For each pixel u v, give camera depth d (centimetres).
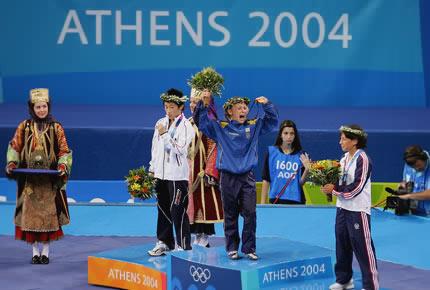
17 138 3005
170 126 2764
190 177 2953
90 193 4484
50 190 3008
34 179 2989
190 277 2497
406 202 3716
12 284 2762
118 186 4488
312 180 2594
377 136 4709
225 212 2523
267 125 2523
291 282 2505
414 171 3722
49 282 2797
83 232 3506
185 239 2766
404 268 2969
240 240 2745
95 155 4716
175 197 2739
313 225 3584
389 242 3319
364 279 2541
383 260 3083
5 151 4694
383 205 4022
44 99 2997
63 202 3050
